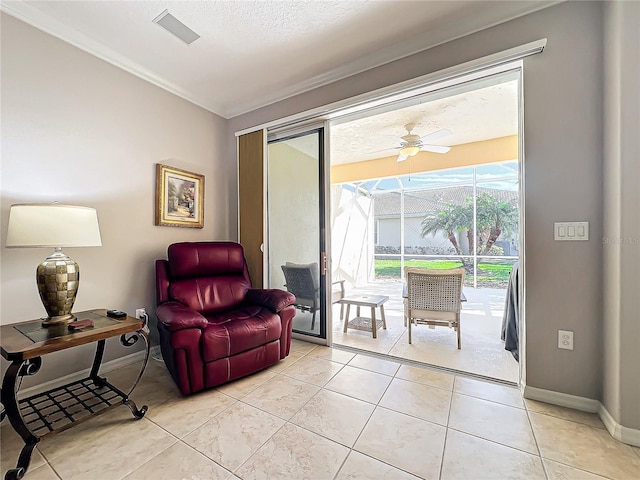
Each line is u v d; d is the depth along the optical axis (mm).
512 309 2672
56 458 1398
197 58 2414
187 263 2535
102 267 2295
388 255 7180
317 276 2943
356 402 1862
